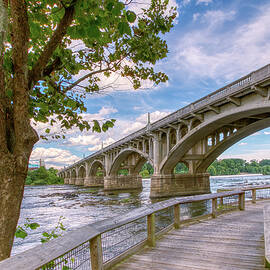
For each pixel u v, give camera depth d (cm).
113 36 424
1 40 224
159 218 1022
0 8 223
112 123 379
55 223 1864
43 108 371
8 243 235
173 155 3052
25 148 251
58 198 4206
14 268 184
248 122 2538
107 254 495
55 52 379
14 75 256
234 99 2012
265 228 389
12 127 264
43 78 363
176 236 584
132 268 389
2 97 238
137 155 5534
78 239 283
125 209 2553
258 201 1182
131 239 794
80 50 427
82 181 9362
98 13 269
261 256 442
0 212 233
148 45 422
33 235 1488
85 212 2431
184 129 3103
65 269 309
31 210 2725
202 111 2406
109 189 5491
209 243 526
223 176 15212
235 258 434
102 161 6294
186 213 1505
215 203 818
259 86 1728
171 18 432
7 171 237
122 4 257
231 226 680
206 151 3083
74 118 419
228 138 2706
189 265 402
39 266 205
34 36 351
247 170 18488
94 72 430
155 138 3400
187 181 3456
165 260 425
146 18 423
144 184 8038
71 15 278
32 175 11338
